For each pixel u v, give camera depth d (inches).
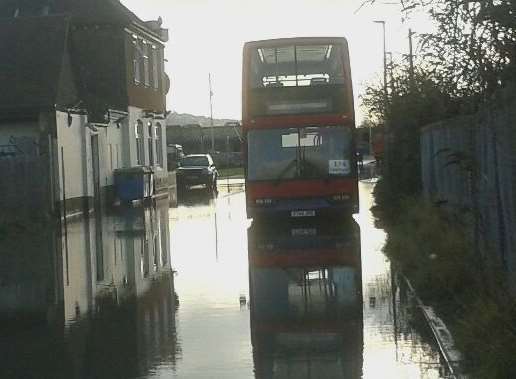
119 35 1782.7
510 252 458.6
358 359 405.1
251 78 1073.5
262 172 1075.9
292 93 1067.9
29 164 1224.2
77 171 1412.4
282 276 684.1
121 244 975.0
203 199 1889.8
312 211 1077.8
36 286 676.1
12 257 865.5
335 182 1072.2
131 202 1680.6
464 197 665.0
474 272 511.5
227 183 2544.3
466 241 586.6
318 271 699.4
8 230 1088.2
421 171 1072.8
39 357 427.8
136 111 1867.6
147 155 1961.1
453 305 506.9
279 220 1167.0
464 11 440.1
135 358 418.3
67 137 1363.2
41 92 1316.4
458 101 606.2
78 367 403.5
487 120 512.4
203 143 4165.8
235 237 1020.5
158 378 377.7
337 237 944.9
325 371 383.9
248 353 422.9
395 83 1107.3
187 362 406.9
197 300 590.6
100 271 757.9
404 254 722.2
